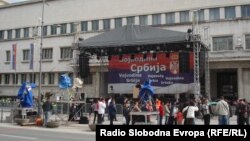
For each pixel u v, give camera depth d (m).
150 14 46.25
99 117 21.11
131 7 47.72
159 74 32.81
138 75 33.59
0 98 57.50
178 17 44.44
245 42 40.47
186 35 25.81
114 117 23.27
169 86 32.31
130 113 19.78
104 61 44.09
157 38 26.80
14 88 56.50
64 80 25.80
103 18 49.53
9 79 57.53
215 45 41.91
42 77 53.44
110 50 31.75
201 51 30.06
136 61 33.84
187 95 31.53
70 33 51.72
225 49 41.31
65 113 27.72
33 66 54.59
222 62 40.88
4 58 58.19
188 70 27.39
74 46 29.83
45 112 22.33
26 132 18.14
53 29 53.78
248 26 40.50
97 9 50.25
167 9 45.19
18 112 24.62
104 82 47.50
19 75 56.38
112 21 48.84
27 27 56.47
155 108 22.00
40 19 49.09
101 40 28.56
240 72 39.97
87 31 50.34
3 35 59.12
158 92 32.69
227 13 41.91
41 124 22.70
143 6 46.88
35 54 54.78
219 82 44.94
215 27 42.09
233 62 40.41
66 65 51.22
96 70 47.12
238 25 41.00
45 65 53.31
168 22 45.03
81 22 51.28
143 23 46.66
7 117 25.48
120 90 34.34
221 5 42.09
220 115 17.91
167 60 32.59
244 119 18.94
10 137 15.42
